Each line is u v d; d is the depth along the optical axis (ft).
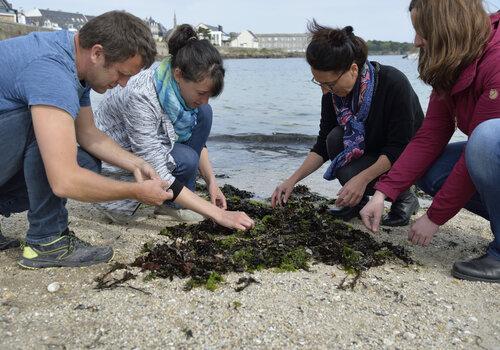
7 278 9.09
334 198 15.89
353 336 7.55
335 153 13.25
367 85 12.10
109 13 8.46
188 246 10.53
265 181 17.99
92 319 7.82
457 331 7.79
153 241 10.96
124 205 12.23
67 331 7.52
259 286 9.00
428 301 8.68
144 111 10.92
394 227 12.69
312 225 12.10
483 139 8.66
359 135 12.53
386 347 7.31
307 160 13.61
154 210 13.08
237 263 9.88
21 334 7.43
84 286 8.87
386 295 8.85
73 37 8.59
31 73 8.14
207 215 10.48
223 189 16.05
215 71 10.57
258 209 13.21
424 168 10.48
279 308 8.25
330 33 10.87
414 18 8.94
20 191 9.74
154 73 11.27
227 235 11.66
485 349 7.36
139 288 8.80
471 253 10.94
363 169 12.72
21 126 8.54
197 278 9.12
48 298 8.44
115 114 11.39
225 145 25.25
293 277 9.44
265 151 23.76
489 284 9.33
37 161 8.79
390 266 10.11
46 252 9.43
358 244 11.02
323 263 10.16
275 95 55.16
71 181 8.07
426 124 10.53
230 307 8.24
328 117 13.42
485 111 8.82
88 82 8.91
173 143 11.68
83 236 10.98
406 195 12.78
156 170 10.66
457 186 9.28
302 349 7.20
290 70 141.90
